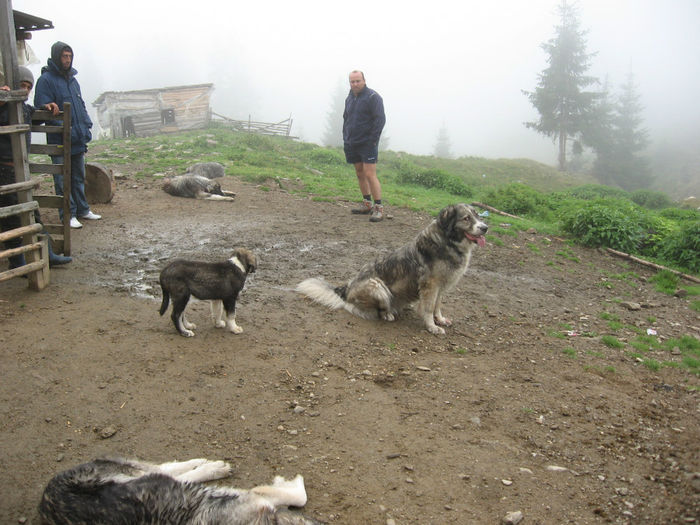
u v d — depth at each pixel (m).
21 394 3.75
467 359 5.19
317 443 3.61
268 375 4.40
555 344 5.83
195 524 2.53
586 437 3.95
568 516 3.07
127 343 4.58
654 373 5.32
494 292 7.41
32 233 5.26
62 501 2.56
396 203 12.49
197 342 4.77
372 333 5.54
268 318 5.46
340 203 11.70
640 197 28.20
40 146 5.77
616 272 9.66
